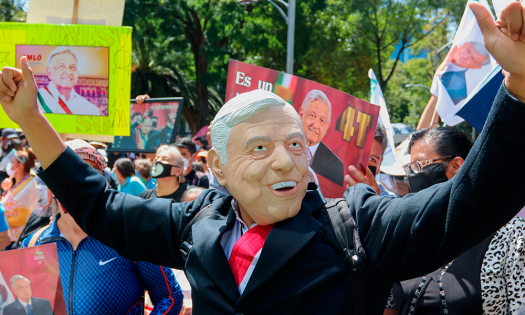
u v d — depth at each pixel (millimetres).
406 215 1373
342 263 1447
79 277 2113
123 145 6199
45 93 2814
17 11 16141
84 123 2816
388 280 1461
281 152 1446
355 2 23359
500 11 1088
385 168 3414
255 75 2371
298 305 1400
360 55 22891
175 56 23000
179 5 17844
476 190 1208
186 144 5562
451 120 3723
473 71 3656
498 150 1172
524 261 1879
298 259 1442
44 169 1739
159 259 1782
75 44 2803
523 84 1136
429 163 2246
